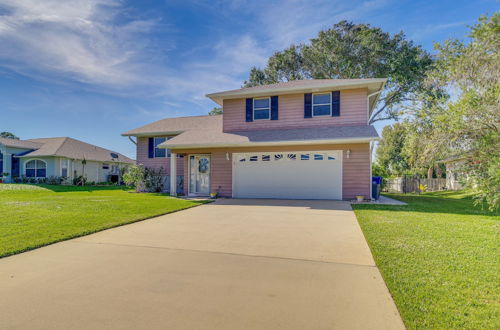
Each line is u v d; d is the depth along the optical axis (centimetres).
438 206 1002
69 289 317
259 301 288
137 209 920
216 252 462
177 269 382
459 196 1534
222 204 1084
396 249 455
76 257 433
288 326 241
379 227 623
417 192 1980
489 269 364
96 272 370
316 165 1245
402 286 313
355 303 282
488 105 674
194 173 1460
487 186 625
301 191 1261
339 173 1216
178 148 1415
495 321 241
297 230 625
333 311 266
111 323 246
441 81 902
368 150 1184
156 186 1819
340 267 388
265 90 1345
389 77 2172
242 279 347
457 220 710
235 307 275
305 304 281
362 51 2173
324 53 2300
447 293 296
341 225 677
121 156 3359
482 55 812
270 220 747
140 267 390
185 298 295
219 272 371
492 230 592
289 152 1280
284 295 302
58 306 277
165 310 269
